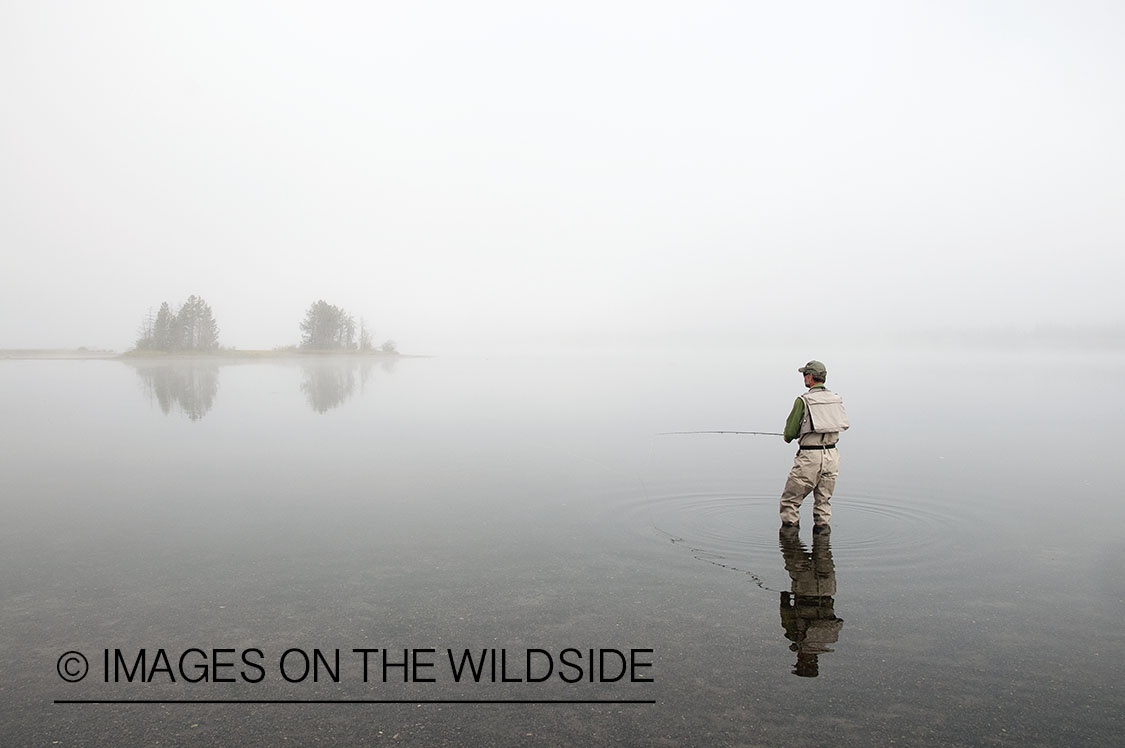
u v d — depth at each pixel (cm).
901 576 627
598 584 604
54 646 478
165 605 555
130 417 1942
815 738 353
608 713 381
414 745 351
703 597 570
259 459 1302
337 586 601
